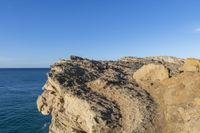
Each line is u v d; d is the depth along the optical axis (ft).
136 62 230.27
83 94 135.85
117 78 163.84
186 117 111.24
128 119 120.26
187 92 127.54
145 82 158.51
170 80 148.77
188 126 106.42
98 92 142.61
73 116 130.31
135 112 124.98
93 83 150.92
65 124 132.98
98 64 197.88
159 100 137.49
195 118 107.04
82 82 153.79
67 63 182.39
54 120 140.77
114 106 129.18
